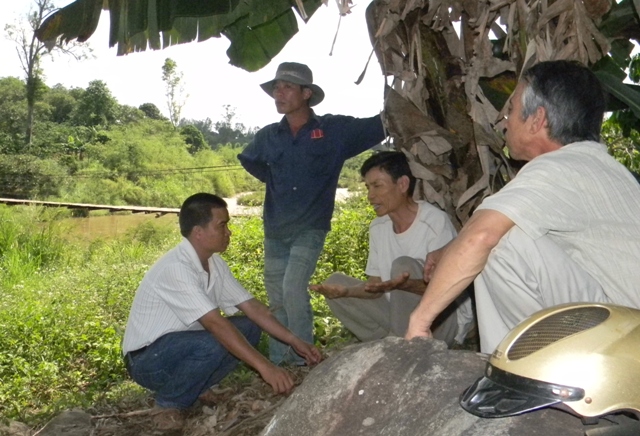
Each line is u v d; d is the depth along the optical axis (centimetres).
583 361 162
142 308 402
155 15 428
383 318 425
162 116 6750
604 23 456
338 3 345
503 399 168
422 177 427
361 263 843
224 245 407
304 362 471
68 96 5738
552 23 385
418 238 412
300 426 218
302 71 480
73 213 2377
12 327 673
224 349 395
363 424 208
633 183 242
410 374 213
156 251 1499
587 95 248
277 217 492
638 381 161
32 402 532
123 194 3450
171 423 399
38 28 446
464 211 425
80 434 400
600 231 237
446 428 189
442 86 411
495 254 257
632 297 239
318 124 485
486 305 269
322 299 664
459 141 414
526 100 252
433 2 396
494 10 388
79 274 1064
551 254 251
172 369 396
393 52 416
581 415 159
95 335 662
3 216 1669
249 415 394
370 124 490
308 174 482
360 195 1531
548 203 229
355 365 224
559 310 177
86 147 4175
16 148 4088
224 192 3869
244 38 554
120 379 571
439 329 393
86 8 439
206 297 388
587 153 241
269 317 425
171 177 3853
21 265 1283
